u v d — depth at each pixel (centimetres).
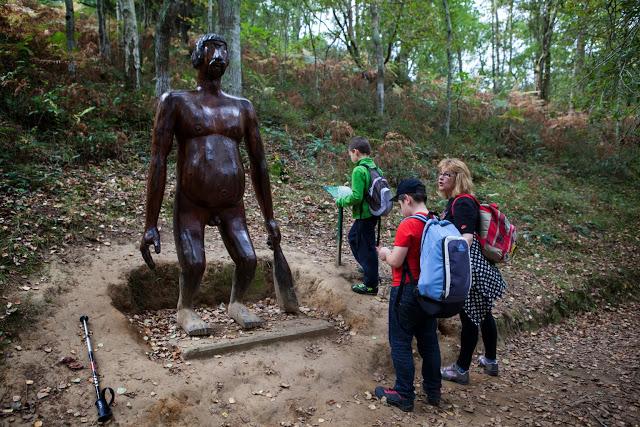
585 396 413
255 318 427
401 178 921
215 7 1313
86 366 344
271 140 927
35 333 366
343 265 569
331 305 495
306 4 1287
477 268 370
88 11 1434
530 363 480
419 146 1107
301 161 894
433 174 969
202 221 414
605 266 773
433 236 315
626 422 371
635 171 1326
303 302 522
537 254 772
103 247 504
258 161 436
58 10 1242
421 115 1301
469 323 390
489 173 1098
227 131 402
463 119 1361
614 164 1299
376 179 470
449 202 377
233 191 405
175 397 324
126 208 596
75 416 303
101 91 864
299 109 1116
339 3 1390
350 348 424
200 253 407
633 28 579
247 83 1164
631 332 601
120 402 313
